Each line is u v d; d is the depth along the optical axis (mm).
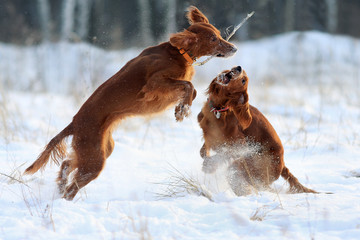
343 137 25391
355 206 12789
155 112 17562
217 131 17266
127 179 17422
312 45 74938
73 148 16375
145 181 17109
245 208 13148
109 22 72750
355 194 14516
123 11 73875
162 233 11336
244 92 16375
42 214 12734
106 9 74500
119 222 12164
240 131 17250
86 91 29938
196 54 17047
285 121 30375
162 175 17875
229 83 16047
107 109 16484
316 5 87000
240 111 16484
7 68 52156
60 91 50000
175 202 13867
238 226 11617
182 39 16359
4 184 16078
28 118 29750
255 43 77750
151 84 16344
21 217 12656
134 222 12133
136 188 16344
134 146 23656
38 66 56062
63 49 67125
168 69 16531
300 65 64188
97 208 13320
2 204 14133
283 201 13867
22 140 23469
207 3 65188
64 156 16750
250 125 17312
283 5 82938
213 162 17078
